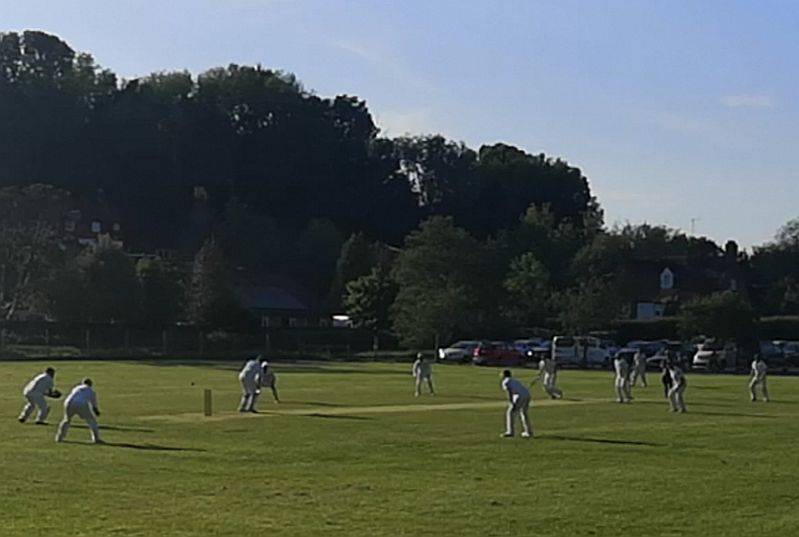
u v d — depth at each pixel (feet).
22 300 331.77
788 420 130.62
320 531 57.88
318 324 428.15
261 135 547.49
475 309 347.36
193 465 82.99
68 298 329.31
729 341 326.65
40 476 76.38
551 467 84.17
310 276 488.44
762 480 78.13
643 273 465.47
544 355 302.04
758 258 526.57
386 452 92.73
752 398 169.99
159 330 337.52
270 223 499.51
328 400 155.53
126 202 516.73
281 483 74.18
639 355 199.82
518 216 583.58
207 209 508.53
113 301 333.21
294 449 94.07
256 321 359.87
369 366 278.26
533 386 198.80
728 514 64.44
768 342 332.19
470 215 576.61
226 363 284.61
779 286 465.06
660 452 95.25
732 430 116.88
